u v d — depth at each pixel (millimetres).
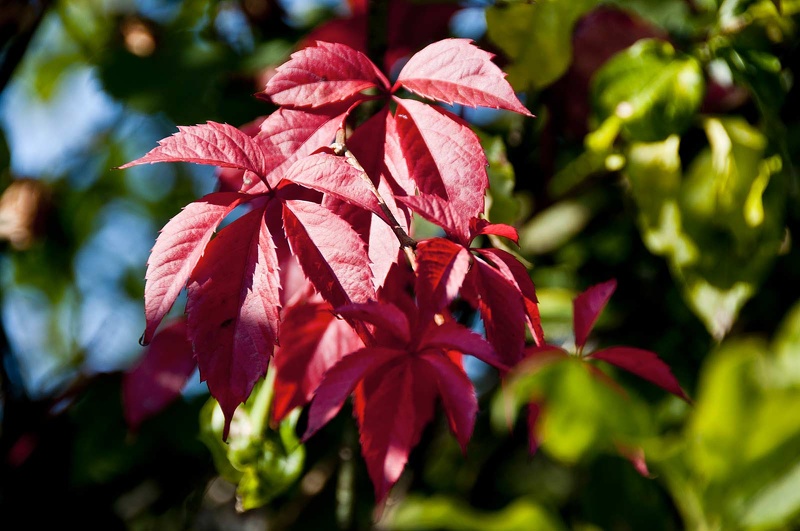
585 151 836
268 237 617
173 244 613
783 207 786
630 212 881
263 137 639
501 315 598
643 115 787
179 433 925
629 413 681
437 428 912
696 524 666
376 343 609
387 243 624
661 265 884
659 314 877
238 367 604
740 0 795
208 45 939
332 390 590
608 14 829
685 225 791
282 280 701
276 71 643
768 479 641
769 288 856
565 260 936
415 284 590
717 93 816
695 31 821
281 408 699
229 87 906
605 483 750
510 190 755
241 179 727
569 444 691
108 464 950
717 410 645
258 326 608
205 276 610
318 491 908
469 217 625
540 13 783
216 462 745
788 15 795
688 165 810
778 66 792
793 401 636
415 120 642
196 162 616
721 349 800
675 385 646
